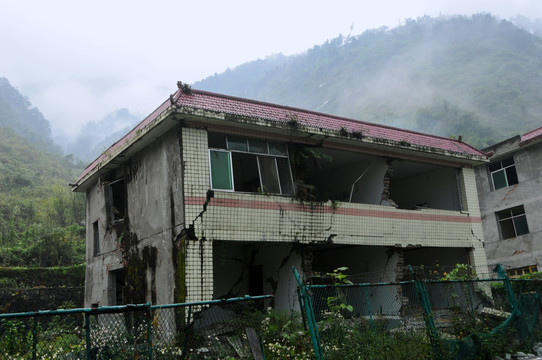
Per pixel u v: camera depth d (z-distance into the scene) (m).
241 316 8.01
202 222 10.15
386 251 13.84
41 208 30.84
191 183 10.18
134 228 12.05
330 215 12.30
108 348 6.01
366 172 14.55
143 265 11.41
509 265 22.59
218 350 7.38
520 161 22.97
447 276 13.37
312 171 15.67
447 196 16.11
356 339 7.80
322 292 12.18
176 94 10.65
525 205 22.48
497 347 9.01
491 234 23.80
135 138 11.38
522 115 78.81
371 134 13.50
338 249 15.55
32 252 22.38
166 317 9.80
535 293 11.35
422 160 14.81
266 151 11.64
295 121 11.46
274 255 12.90
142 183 11.91
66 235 24.14
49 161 51.09
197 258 9.94
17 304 16.23
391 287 13.27
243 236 10.68
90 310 5.26
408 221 13.97
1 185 36.38
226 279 13.58
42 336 6.78
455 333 9.55
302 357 7.44
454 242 14.92
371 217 13.13
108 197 13.91
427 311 8.45
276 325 9.30
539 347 10.22
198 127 10.52
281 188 11.79
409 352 7.75
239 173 12.95
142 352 6.19
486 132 65.94
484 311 11.80
